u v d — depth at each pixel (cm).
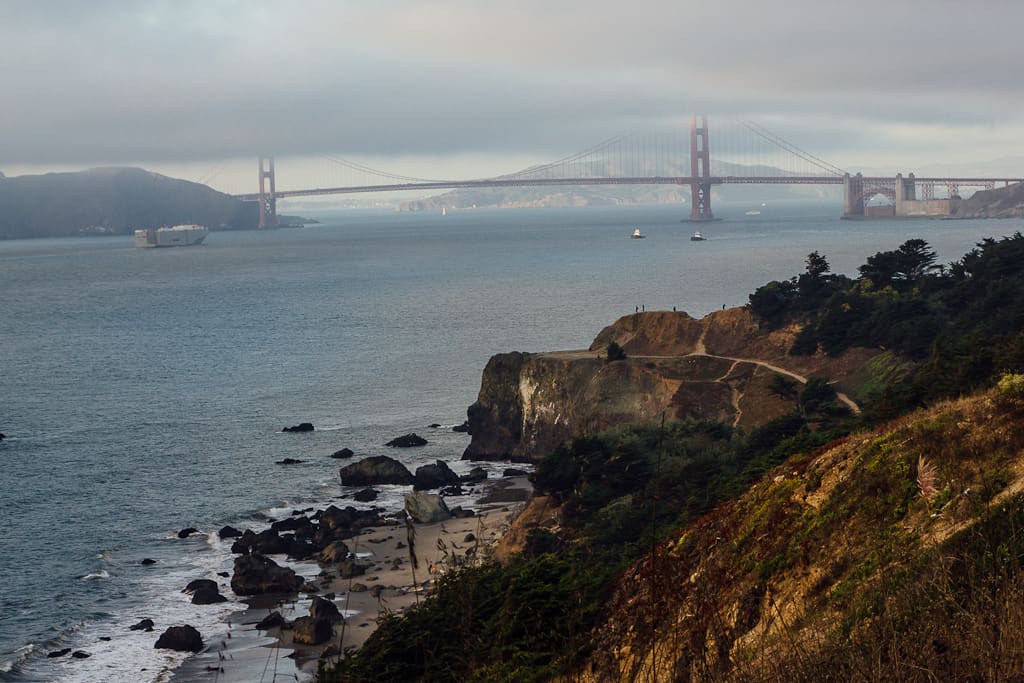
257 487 10331
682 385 11031
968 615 1473
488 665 3152
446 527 8869
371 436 12412
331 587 7538
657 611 1595
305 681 5869
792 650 1639
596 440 8319
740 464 7188
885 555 2584
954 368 6119
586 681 1841
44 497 9962
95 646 6669
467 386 15150
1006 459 2978
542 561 4441
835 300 11800
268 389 15338
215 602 7394
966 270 12862
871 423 6059
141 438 12394
